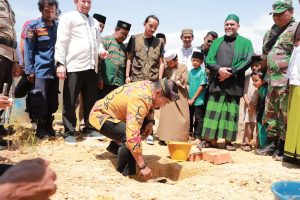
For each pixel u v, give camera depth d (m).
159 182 4.77
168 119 6.84
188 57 8.08
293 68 5.37
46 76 6.43
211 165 5.44
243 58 6.59
